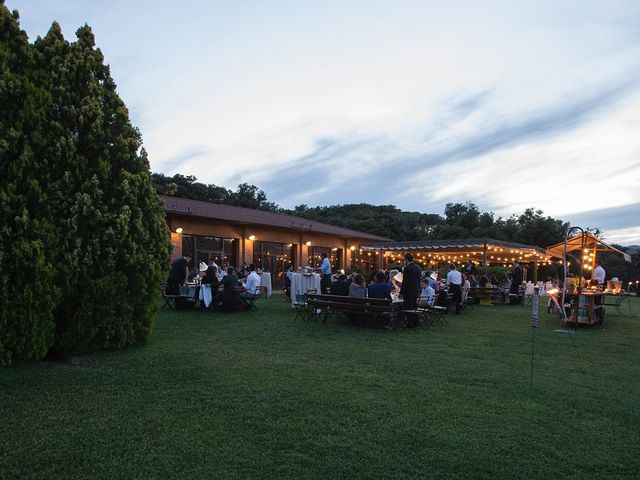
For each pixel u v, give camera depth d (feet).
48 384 17.80
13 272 19.81
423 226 162.09
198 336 29.12
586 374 21.24
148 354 23.30
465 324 38.58
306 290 45.98
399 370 21.13
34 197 20.51
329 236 97.30
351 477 10.95
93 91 23.34
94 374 19.39
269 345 26.73
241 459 11.77
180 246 68.90
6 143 19.44
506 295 62.64
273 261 85.97
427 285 43.45
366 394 17.22
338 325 35.53
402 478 10.93
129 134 25.00
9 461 11.51
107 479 10.72
